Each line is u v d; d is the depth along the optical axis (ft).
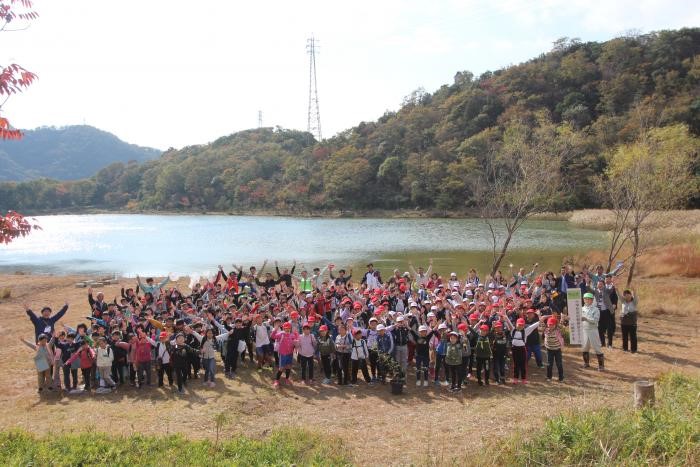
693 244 98.78
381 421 34.19
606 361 45.01
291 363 42.29
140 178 490.49
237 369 46.50
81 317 69.87
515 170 102.22
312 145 458.91
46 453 25.14
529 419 33.04
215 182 417.08
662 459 24.32
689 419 26.58
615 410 30.07
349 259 132.46
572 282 54.24
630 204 71.51
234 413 35.76
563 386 39.29
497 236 170.19
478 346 39.86
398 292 52.60
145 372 45.39
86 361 40.47
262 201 374.02
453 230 199.41
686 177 88.33
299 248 158.61
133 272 122.31
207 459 25.59
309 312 47.78
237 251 156.25
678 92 246.27
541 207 87.97
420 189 284.20
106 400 38.86
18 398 39.40
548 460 25.31
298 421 34.40
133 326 44.24
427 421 33.91
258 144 497.05
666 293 69.31
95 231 246.27
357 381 43.11
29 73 21.38
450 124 320.70
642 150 88.48
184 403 37.93
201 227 258.78
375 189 312.29
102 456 25.63
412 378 43.52
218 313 49.19
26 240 204.44
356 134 399.03
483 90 332.60
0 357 50.42
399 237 181.57
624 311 47.09
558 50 348.79
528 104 297.12
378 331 41.50
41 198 436.76
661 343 49.42
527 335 41.32
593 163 202.28
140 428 32.91
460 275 104.32
